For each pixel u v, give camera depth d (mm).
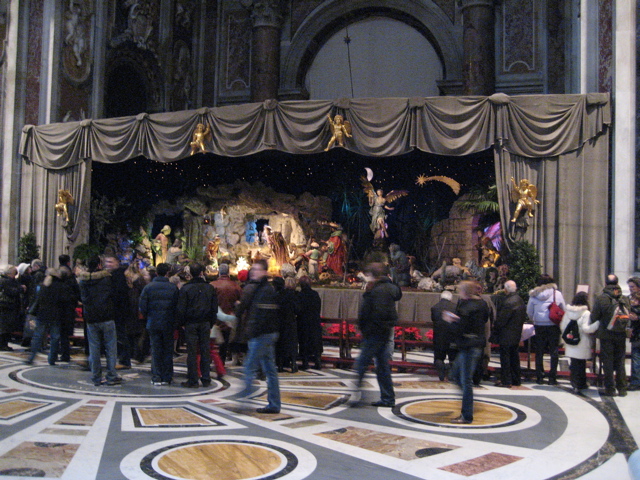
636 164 10180
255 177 16234
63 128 14086
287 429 5801
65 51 15297
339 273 14844
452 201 14961
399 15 19047
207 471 4660
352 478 4551
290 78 19531
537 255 10570
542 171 10664
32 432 5582
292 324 8875
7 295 10242
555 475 4703
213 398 7102
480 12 17328
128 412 6371
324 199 15969
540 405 7070
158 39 18438
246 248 15453
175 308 7832
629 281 8281
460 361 6250
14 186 14828
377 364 6797
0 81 15156
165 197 16719
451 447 5336
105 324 7699
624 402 7328
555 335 8352
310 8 19578
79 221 14062
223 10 20469
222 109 12578
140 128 13281
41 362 9367
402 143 11375
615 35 10430
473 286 6262
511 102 10742
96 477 4500
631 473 2631
